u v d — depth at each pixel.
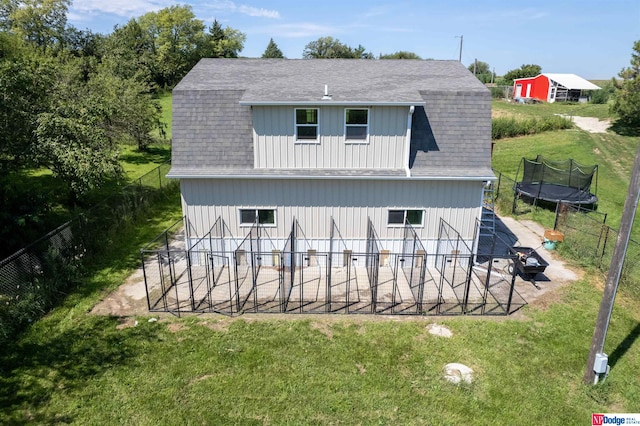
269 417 8.97
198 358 10.69
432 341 11.53
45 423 8.68
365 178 14.62
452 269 16.03
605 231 17.62
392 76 17.86
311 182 15.12
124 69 36.44
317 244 16.02
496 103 61.72
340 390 9.71
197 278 15.05
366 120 14.61
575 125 43.62
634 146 35.34
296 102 13.87
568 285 14.66
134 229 19.34
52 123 14.87
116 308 12.97
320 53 100.38
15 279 12.09
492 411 9.23
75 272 14.16
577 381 10.14
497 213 22.33
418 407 9.27
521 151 35.56
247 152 15.15
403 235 15.83
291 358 10.74
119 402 9.27
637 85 36.53
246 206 15.47
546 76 64.56
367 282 14.85
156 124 33.72
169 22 79.38
